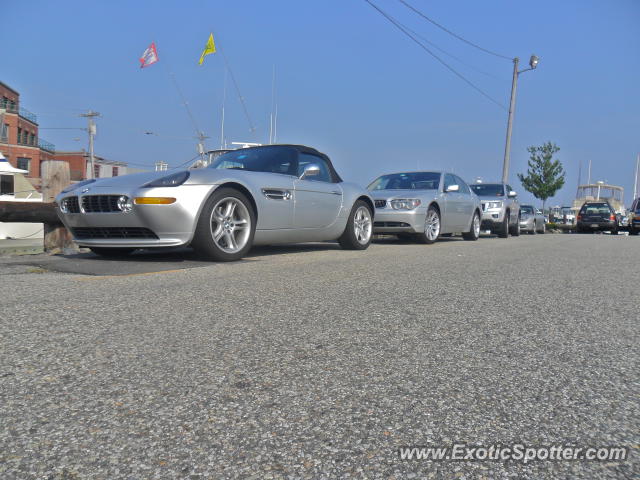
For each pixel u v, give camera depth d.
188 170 4.63
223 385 1.50
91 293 2.92
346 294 3.04
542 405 1.39
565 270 4.54
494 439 1.19
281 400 1.39
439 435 1.20
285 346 1.92
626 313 2.69
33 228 10.45
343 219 6.17
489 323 2.38
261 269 4.13
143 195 4.29
